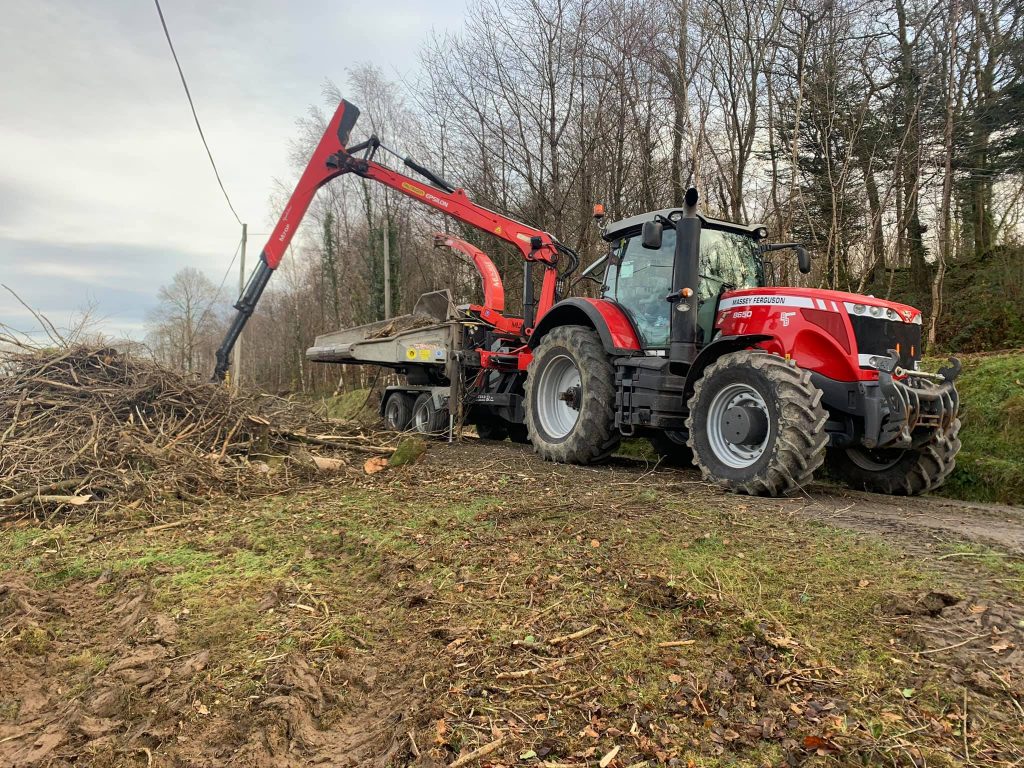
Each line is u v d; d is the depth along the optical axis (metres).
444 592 2.91
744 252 6.26
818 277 13.71
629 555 3.17
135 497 5.05
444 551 3.42
